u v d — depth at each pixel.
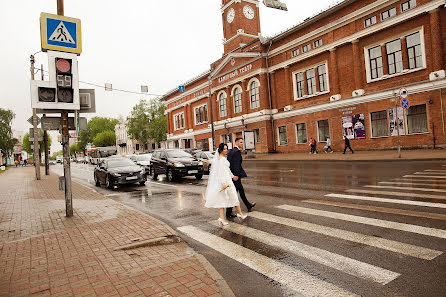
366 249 4.28
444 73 18.41
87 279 3.74
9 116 62.97
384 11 21.36
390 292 3.12
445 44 18.58
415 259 3.83
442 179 9.33
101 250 4.86
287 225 5.78
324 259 4.08
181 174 14.97
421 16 19.42
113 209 8.34
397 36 20.73
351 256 4.09
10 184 19.14
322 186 9.92
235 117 36.12
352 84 23.95
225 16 39.88
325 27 24.91
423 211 5.89
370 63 22.84
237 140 7.20
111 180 13.98
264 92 31.22
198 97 42.97
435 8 18.44
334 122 25.17
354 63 23.38
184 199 9.82
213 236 5.51
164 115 63.03
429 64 19.22
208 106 41.25
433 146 19.06
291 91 29.38
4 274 4.04
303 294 3.22
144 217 7.11
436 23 18.61
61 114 7.50
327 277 3.57
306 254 4.30
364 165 15.44
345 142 22.23
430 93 19.09
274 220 6.21
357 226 5.32
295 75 28.98
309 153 26.50
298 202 7.73
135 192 12.40
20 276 3.95
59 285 3.61
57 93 7.08
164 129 62.34
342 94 24.73
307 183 10.88
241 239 5.21
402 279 3.36
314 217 6.14
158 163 16.66
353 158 18.89
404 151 19.77
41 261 4.48
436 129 18.92
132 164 15.33
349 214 6.13
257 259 4.28
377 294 3.10
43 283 3.69
